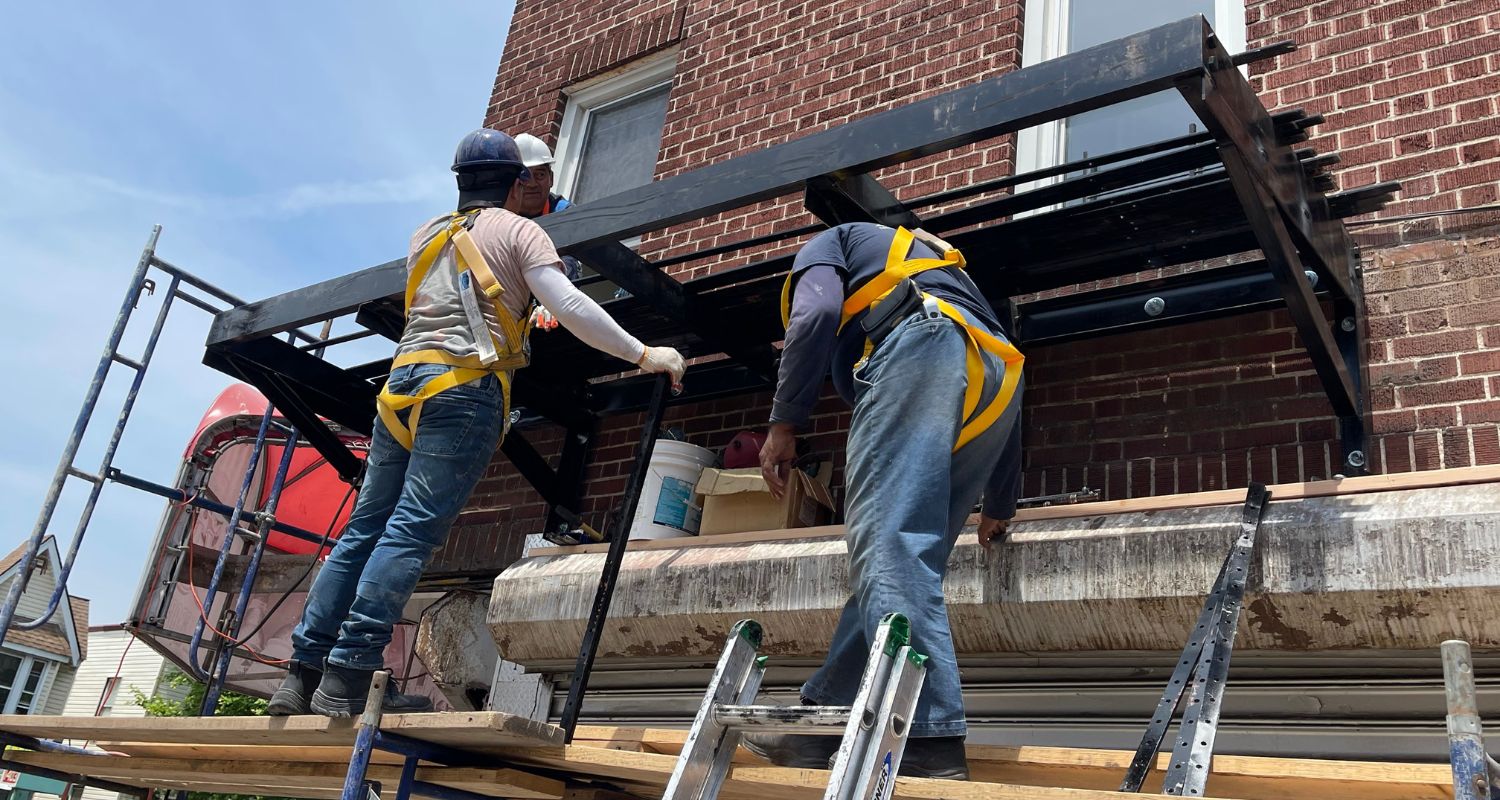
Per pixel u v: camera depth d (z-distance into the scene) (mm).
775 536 4418
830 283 2883
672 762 2605
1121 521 3670
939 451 2613
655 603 4477
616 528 3283
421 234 3553
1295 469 4031
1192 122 5230
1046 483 4516
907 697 2223
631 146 7379
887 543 2518
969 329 2803
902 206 4062
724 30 7020
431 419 3207
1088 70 3012
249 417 6680
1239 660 3504
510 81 8125
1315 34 4918
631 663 4777
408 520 3127
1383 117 4566
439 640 5770
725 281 4520
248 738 3273
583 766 2895
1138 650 3609
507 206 3674
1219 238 3969
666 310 4508
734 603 4258
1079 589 3596
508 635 4992
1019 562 3738
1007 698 3863
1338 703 3344
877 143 3367
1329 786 2330
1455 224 4191
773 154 3602
